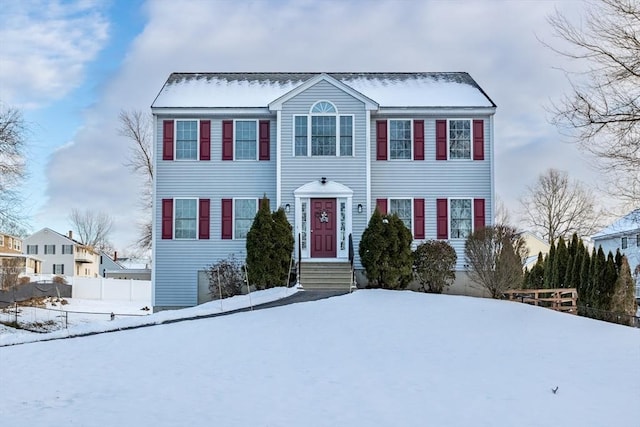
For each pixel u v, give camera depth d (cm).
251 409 982
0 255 6144
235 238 2670
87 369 1273
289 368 1252
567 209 5684
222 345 1462
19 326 3028
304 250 2605
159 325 1758
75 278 5194
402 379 1164
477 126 2705
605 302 2439
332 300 2016
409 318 1745
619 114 1706
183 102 2717
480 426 898
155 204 2673
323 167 2628
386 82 2958
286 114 2638
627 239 4344
